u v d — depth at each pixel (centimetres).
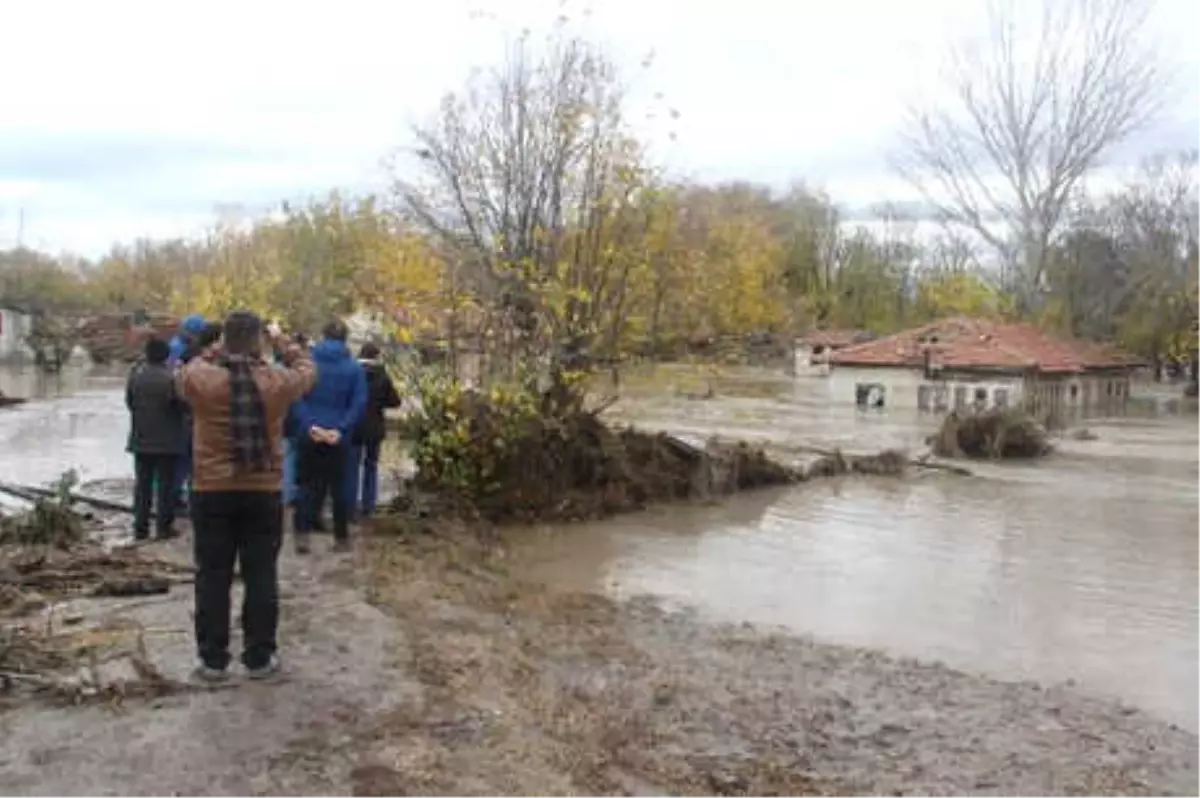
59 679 636
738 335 2517
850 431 3136
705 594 1066
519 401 1404
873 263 9138
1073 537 1448
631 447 1634
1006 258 6172
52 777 511
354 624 787
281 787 511
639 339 1756
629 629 902
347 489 1104
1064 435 3241
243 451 611
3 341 5722
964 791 588
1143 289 6456
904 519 1561
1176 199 7062
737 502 1669
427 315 1519
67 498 1113
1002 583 1157
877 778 600
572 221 1712
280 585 891
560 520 1421
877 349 4681
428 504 1310
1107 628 980
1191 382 6209
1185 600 1091
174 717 586
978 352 4431
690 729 657
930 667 836
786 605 1035
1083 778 616
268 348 717
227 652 643
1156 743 681
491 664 740
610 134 1995
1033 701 757
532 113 2100
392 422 2045
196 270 7669
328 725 590
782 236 9281
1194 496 1877
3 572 884
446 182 1970
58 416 2875
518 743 594
